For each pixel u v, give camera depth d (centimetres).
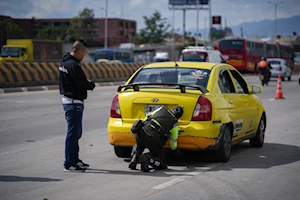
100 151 1329
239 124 1262
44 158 1231
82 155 1269
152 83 1104
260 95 3447
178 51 14300
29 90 3716
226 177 1024
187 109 1095
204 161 1196
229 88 1262
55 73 4172
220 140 1141
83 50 1064
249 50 7525
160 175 1037
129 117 1127
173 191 905
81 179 1002
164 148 1105
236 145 1467
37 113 2211
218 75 1211
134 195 876
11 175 1041
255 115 1384
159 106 1106
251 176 1038
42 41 7325
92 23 15588
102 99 3016
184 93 1104
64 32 15738
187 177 1019
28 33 17288
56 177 1020
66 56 1068
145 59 12850
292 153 1327
